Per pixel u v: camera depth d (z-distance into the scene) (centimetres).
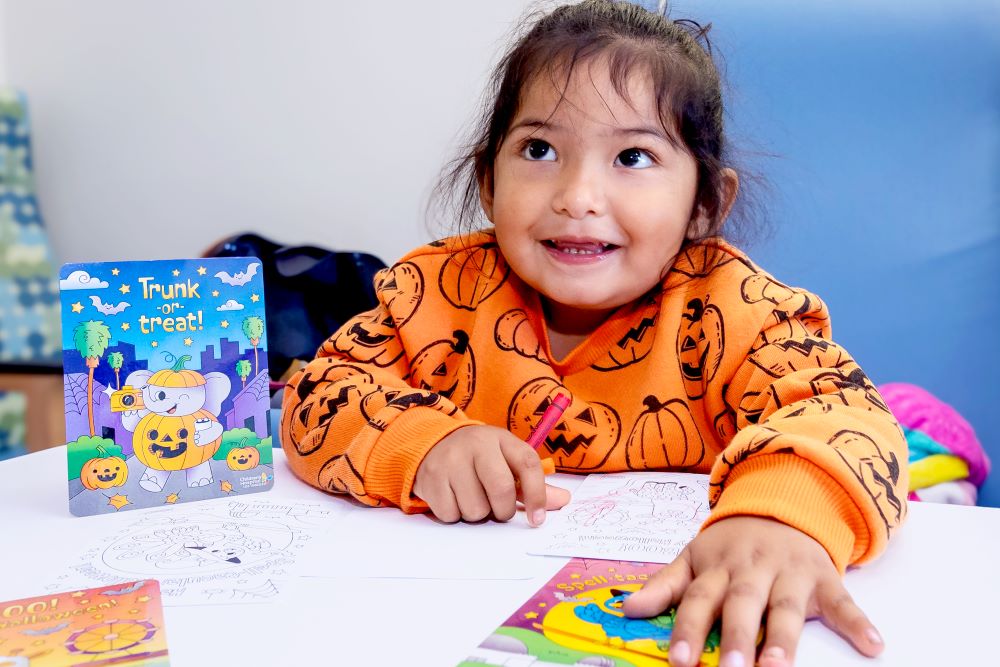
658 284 96
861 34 138
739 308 86
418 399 76
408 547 60
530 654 43
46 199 238
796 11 140
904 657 44
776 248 139
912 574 56
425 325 97
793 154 139
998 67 134
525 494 67
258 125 218
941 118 136
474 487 66
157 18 222
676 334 91
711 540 53
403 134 208
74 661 43
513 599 51
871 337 138
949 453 128
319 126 213
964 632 47
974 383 134
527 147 90
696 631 44
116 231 234
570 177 87
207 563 57
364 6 207
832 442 63
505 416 92
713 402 86
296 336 148
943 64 136
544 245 90
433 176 207
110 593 52
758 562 50
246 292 74
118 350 69
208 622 48
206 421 72
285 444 86
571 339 100
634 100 86
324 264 150
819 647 45
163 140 226
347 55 210
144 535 63
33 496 73
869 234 138
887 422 70
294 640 46
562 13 98
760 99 140
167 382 71
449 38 203
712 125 96
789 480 57
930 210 136
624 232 88
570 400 81
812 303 87
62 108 234
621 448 88
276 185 219
